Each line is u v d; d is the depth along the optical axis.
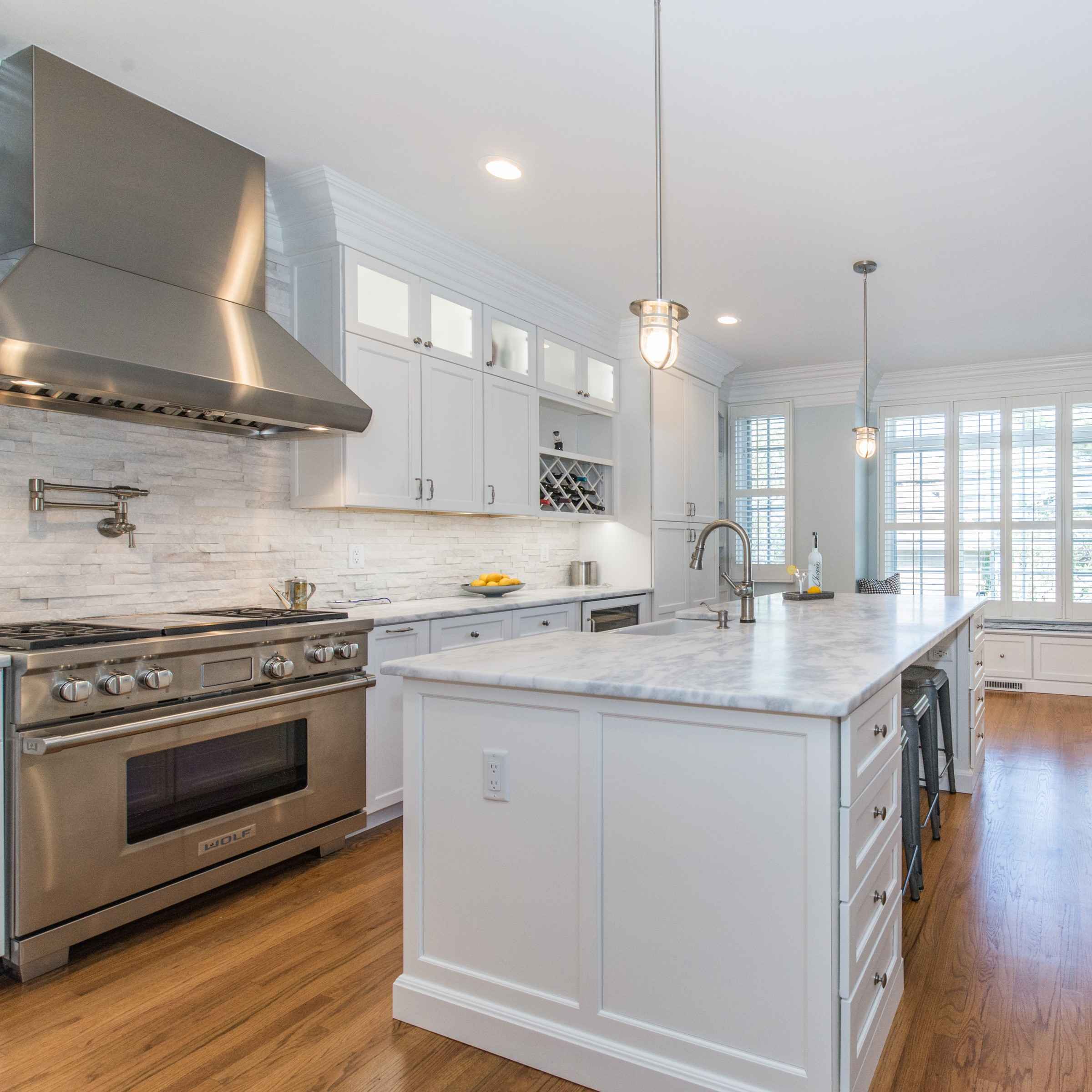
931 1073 1.66
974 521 6.38
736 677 1.62
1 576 2.46
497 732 1.76
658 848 1.57
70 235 2.29
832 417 6.30
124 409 2.62
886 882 1.79
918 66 2.30
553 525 5.12
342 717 2.86
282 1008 1.90
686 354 5.41
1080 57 2.26
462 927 1.80
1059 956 2.16
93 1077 1.65
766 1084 1.46
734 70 2.31
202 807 2.40
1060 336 5.34
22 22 2.12
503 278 3.95
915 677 3.05
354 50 2.23
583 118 2.58
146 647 2.20
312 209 3.12
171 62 2.30
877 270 4.02
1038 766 4.04
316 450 3.27
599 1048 1.62
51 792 2.03
